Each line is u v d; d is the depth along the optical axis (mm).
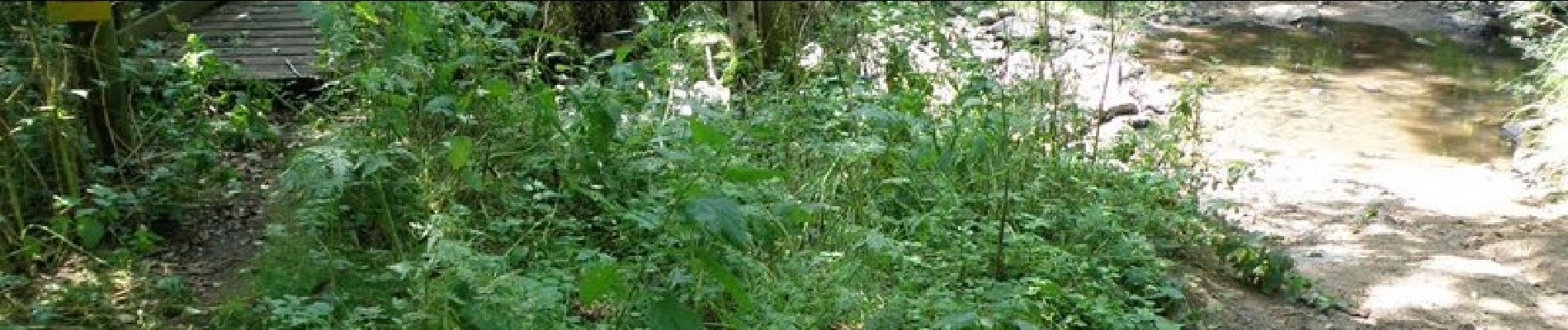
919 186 4941
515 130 4711
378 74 4551
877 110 4852
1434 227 5941
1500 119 8078
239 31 8172
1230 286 5078
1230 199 6305
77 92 4734
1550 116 7047
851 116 5188
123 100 5461
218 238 5031
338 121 5586
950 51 6727
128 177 5336
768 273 3744
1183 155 6141
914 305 3777
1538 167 6750
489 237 4090
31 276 4512
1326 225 5945
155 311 4289
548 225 4180
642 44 6254
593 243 4195
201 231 5094
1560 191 6379
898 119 4934
